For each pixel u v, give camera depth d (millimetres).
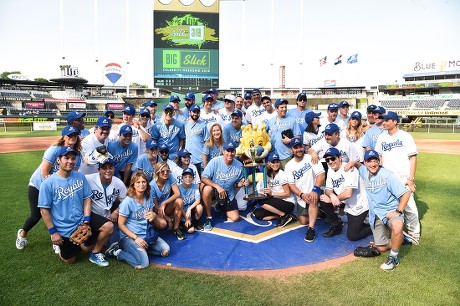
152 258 4785
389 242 4883
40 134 27469
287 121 7512
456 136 28688
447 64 59938
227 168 6289
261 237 5641
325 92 60656
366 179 4906
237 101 9219
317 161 6137
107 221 4559
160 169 5484
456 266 4418
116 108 45250
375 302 3584
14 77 64938
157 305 3535
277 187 6309
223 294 3756
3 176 10609
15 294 3773
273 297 3693
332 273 4270
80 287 3920
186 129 7742
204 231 5961
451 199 7871
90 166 5695
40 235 5617
